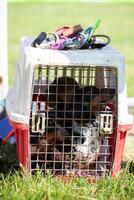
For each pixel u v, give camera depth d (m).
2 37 9.59
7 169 7.97
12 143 9.09
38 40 7.73
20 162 7.51
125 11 27.97
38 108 7.62
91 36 7.82
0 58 9.58
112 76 7.81
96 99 7.58
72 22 24.27
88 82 8.27
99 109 7.60
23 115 7.22
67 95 7.60
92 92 7.60
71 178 7.45
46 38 7.94
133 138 9.91
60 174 7.61
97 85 8.20
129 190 7.13
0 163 8.25
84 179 7.41
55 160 7.65
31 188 6.85
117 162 7.58
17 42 20.23
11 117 7.33
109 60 7.22
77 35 7.83
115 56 7.25
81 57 7.19
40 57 7.11
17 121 7.21
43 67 8.26
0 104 9.05
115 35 22.03
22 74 7.38
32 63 7.08
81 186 7.20
